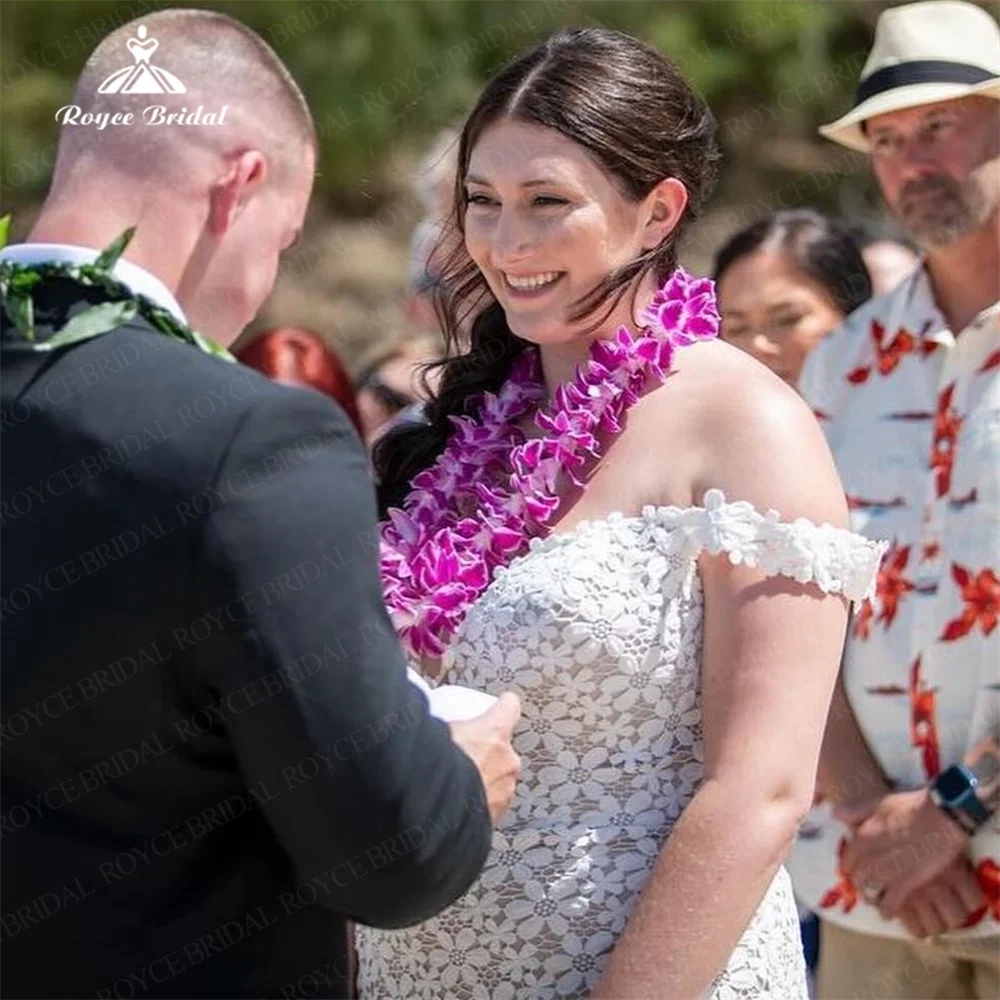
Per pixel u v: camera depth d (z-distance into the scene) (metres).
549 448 4.37
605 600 4.14
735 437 4.20
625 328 4.42
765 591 4.09
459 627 4.30
